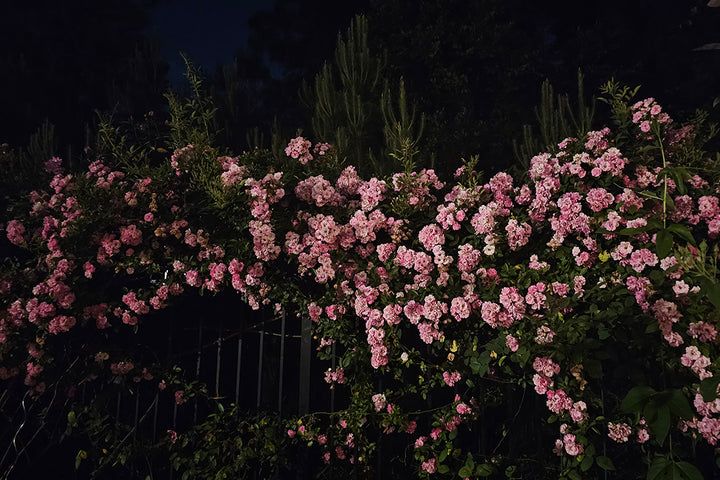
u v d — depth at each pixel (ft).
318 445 13.98
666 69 36.04
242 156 14.17
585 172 11.35
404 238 12.38
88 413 13.75
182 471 14.14
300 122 41.68
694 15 37.96
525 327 10.98
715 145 25.88
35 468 14.35
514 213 11.83
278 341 16.97
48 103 38.58
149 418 14.85
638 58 36.60
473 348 11.53
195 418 13.82
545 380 10.44
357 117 25.55
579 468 10.84
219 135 30.96
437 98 34.47
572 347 9.98
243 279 13.19
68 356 14.23
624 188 10.84
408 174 12.59
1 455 14.21
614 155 11.10
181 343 15.33
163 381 13.92
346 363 12.69
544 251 11.58
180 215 13.47
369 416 12.64
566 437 10.34
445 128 31.81
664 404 6.03
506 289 10.92
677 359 9.71
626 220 10.65
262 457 12.90
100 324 13.60
